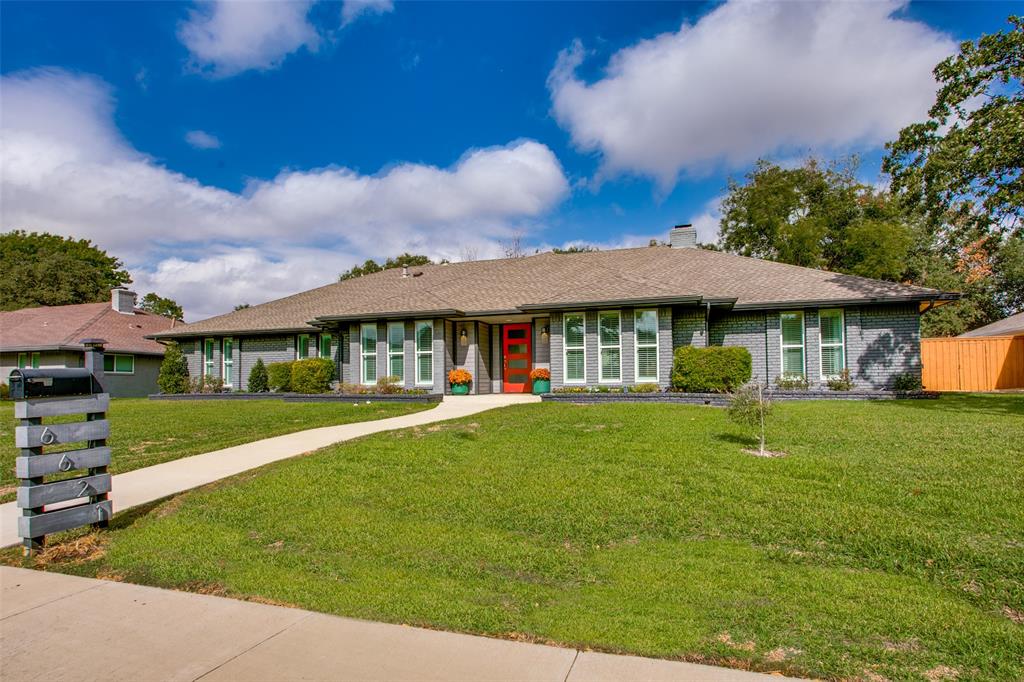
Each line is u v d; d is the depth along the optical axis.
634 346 16.70
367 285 26.20
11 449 10.98
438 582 4.55
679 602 4.10
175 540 5.65
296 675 3.14
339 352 22.03
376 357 20.06
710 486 6.80
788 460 7.82
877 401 15.02
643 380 16.64
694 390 15.87
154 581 4.71
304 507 6.62
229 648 3.48
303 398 19.61
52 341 28.61
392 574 4.72
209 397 22.73
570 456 8.54
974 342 22.84
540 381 19.44
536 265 24.09
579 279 20.00
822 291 17.55
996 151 14.86
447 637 3.62
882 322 16.86
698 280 19.52
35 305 45.56
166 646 3.52
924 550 4.93
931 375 23.42
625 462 8.07
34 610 4.12
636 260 22.66
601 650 3.43
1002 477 6.80
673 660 3.29
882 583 4.39
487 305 19.34
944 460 7.66
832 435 9.49
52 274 46.97
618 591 4.32
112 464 9.46
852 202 34.56
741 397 8.61
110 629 3.78
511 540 5.48
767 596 4.18
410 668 3.21
